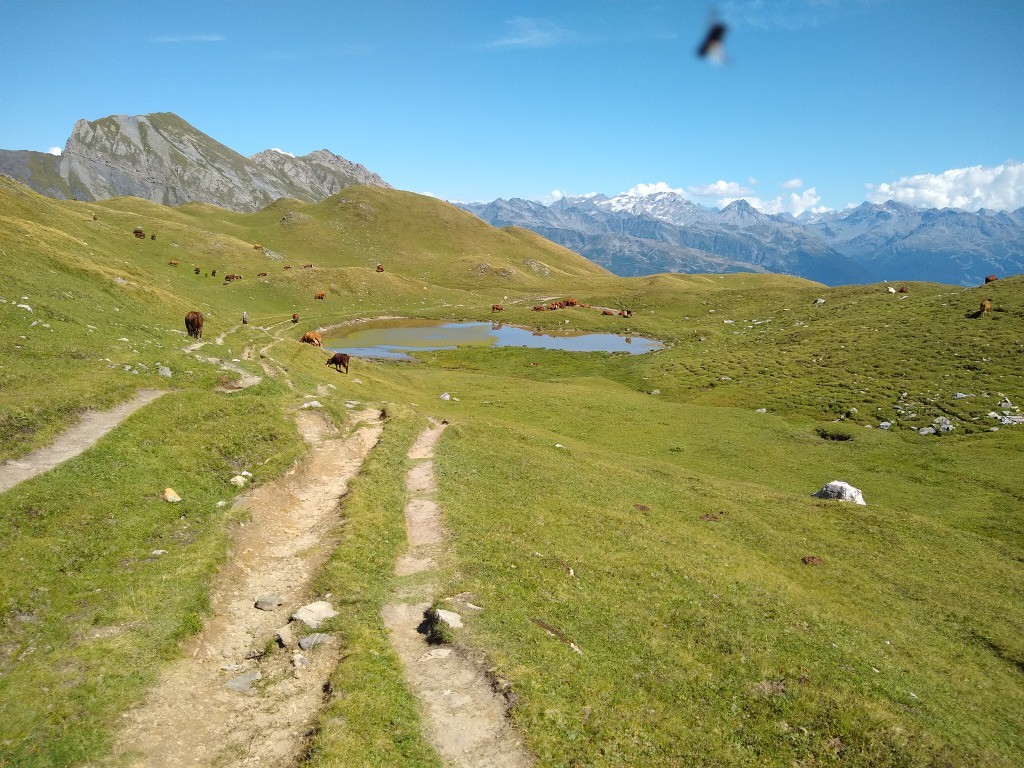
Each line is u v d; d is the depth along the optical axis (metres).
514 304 163.62
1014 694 19.11
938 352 73.94
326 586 17.83
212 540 18.52
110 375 30.55
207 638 14.70
